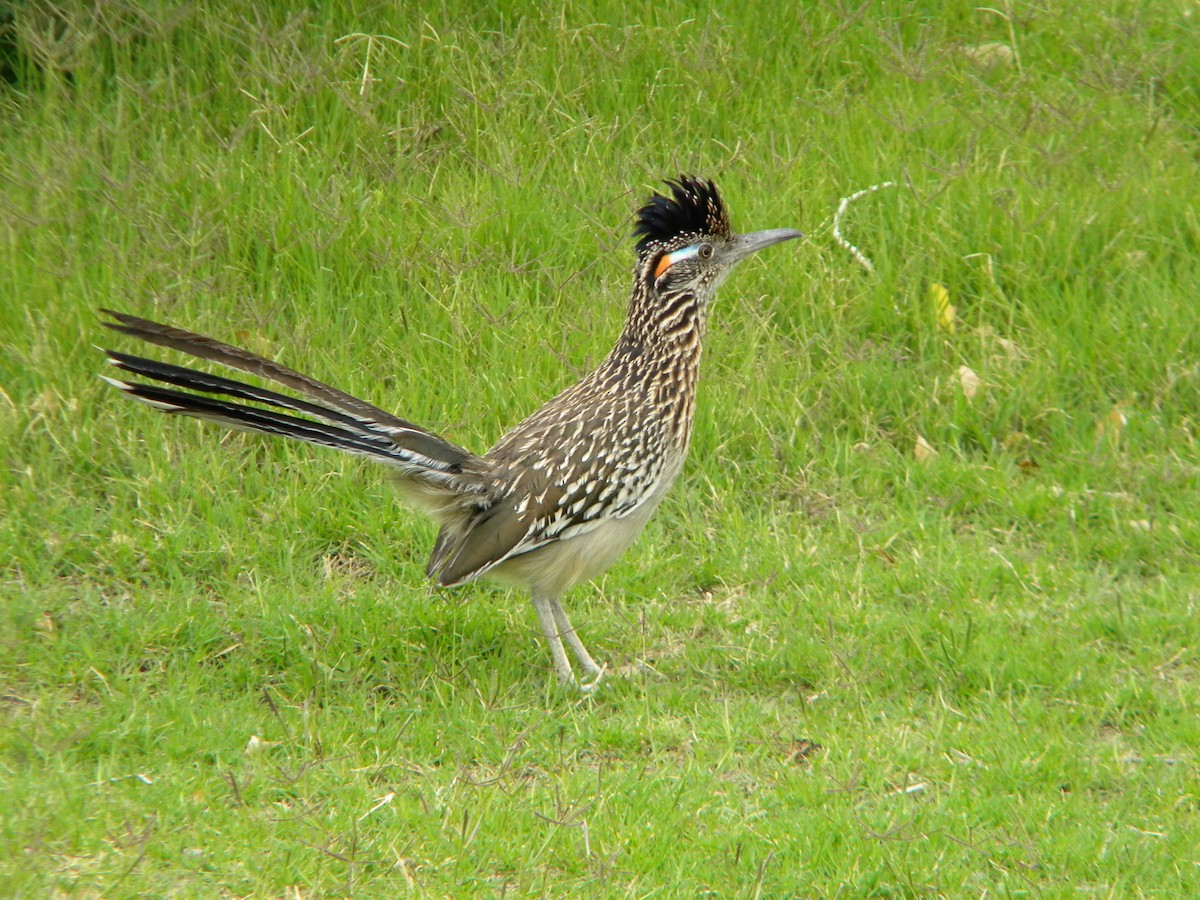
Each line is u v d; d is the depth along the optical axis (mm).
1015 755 9445
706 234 10875
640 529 10719
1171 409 12977
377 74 15688
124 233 13562
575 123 15484
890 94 16531
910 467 12461
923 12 17781
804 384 13070
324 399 9773
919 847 8625
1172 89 17062
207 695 9867
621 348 10930
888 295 13820
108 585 10898
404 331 13289
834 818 8844
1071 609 10969
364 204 14125
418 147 15102
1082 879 8484
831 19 17188
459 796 8930
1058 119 16031
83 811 8430
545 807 8891
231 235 13648
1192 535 11719
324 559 11438
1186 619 10773
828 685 10242
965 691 10258
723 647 10648
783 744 9688
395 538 11641
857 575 11281
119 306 12789
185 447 11906
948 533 11875
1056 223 14500
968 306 14031
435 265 13734
